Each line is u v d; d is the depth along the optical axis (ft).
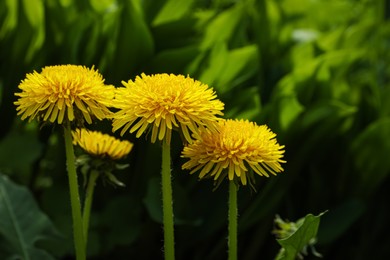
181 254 2.30
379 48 3.24
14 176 2.38
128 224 2.24
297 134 2.32
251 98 2.26
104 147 1.71
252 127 1.60
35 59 2.42
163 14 2.42
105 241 2.22
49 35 2.39
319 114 2.30
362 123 2.66
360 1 3.51
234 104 2.28
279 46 2.89
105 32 2.34
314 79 2.35
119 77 2.31
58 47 2.40
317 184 2.46
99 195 2.32
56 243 2.20
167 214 1.62
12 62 2.42
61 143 2.33
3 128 2.45
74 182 1.64
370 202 2.58
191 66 2.26
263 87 2.56
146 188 2.29
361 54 2.56
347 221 2.35
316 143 2.37
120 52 2.30
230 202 1.64
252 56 2.28
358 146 2.47
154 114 1.52
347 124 2.50
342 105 2.30
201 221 2.23
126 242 2.22
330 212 2.39
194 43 2.40
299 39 2.94
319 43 2.85
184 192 2.26
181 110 1.52
